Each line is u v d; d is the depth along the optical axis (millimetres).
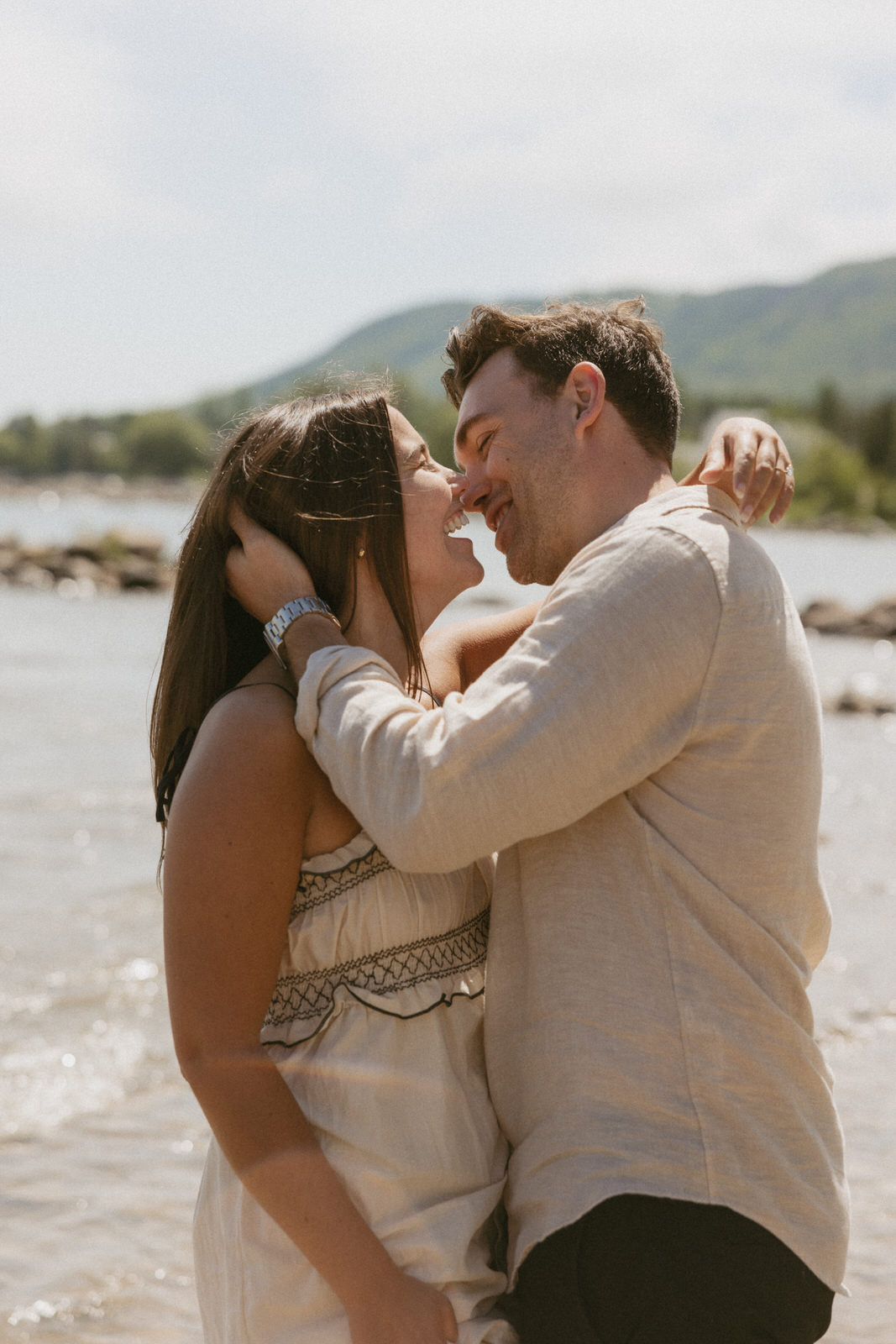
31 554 29891
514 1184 1729
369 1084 1676
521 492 1936
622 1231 1621
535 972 1722
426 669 2111
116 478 170625
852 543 85625
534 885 1735
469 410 1967
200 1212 1793
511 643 2322
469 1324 1635
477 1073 1797
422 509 1905
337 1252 1568
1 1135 3740
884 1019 4914
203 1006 1599
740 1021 1642
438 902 1774
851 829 8422
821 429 140875
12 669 14852
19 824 7516
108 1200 3430
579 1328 1642
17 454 171750
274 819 1646
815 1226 1676
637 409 1915
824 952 1861
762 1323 1638
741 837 1653
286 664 1756
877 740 12844
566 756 1573
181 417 173500
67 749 10031
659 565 1638
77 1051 4328
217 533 1872
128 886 6301
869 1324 2928
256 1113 1583
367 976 1722
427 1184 1685
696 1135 1625
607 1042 1655
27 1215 3324
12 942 5359
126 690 13492
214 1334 1746
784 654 1681
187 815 1635
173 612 1896
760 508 1772
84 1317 2873
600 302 2033
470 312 2025
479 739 1577
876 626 24234
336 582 1832
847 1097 4188
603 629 1605
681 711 1636
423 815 1568
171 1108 4016
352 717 1629
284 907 1661
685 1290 1613
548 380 1910
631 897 1667
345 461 1830
